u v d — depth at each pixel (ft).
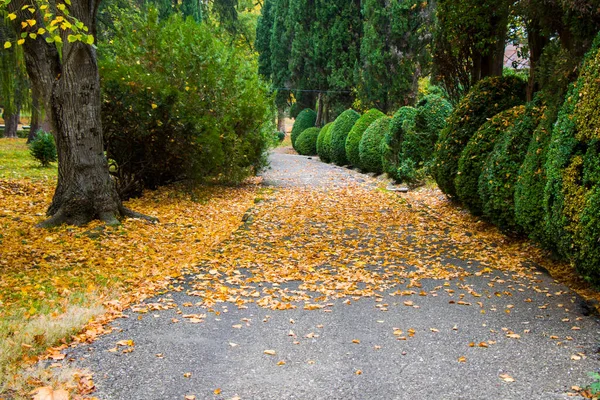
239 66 42.45
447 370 9.78
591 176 12.92
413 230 24.90
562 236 14.66
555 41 20.42
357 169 58.08
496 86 27.94
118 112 29.50
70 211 23.93
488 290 15.12
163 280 16.31
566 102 15.19
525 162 18.65
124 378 9.37
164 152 32.86
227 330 12.01
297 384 9.23
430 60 42.24
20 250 19.45
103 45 37.58
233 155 40.63
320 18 84.84
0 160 50.78
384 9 67.56
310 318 12.89
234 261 18.94
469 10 28.86
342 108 83.66
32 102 51.83
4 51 42.24
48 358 10.09
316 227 26.09
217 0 86.94
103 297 14.30
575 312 13.04
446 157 28.89
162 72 35.50
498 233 23.50
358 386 9.16
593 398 8.47
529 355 10.39
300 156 85.61
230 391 8.95
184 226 26.21
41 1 18.02
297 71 92.89
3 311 12.78
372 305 13.94
